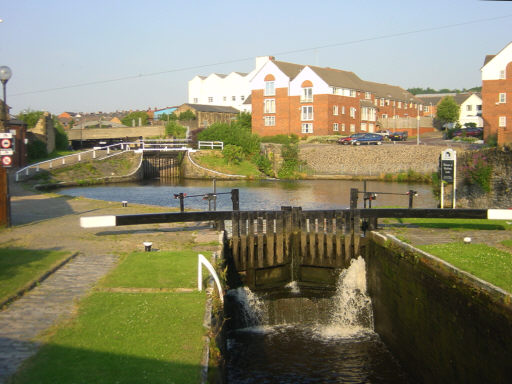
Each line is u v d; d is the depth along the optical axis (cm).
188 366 716
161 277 1139
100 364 716
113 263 1295
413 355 1266
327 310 1691
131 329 843
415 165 5419
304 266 1809
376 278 1606
